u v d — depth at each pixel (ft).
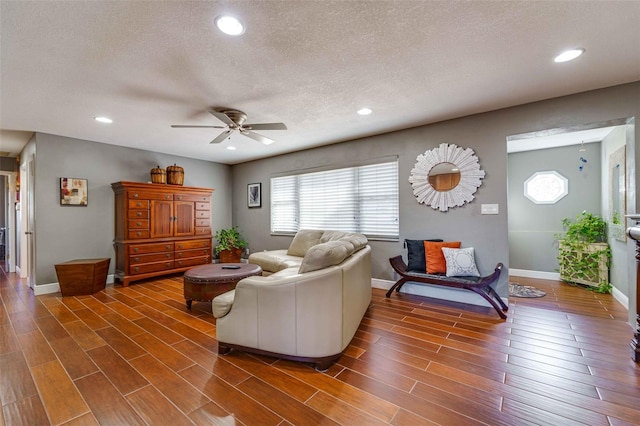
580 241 13.32
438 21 5.47
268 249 18.54
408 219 12.45
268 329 6.71
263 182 18.78
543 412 4.96
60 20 5.25
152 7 4.95
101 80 7.70
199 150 16.38
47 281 12.82
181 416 4.92
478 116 10.68
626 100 8.23
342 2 4.90
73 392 5.57
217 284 10.09
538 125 9.53
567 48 6.43
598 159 13.87
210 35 5.79
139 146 15.31
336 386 5.78
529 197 15.53
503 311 10.01
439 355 6.99
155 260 14.74
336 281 6.50
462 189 10.99
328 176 15.40
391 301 11.33
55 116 10.50
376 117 10.98
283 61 6.86
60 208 13.21
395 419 4.83
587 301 11.05
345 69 7.29
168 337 8.14
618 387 5.62
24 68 7.02
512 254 15.97
